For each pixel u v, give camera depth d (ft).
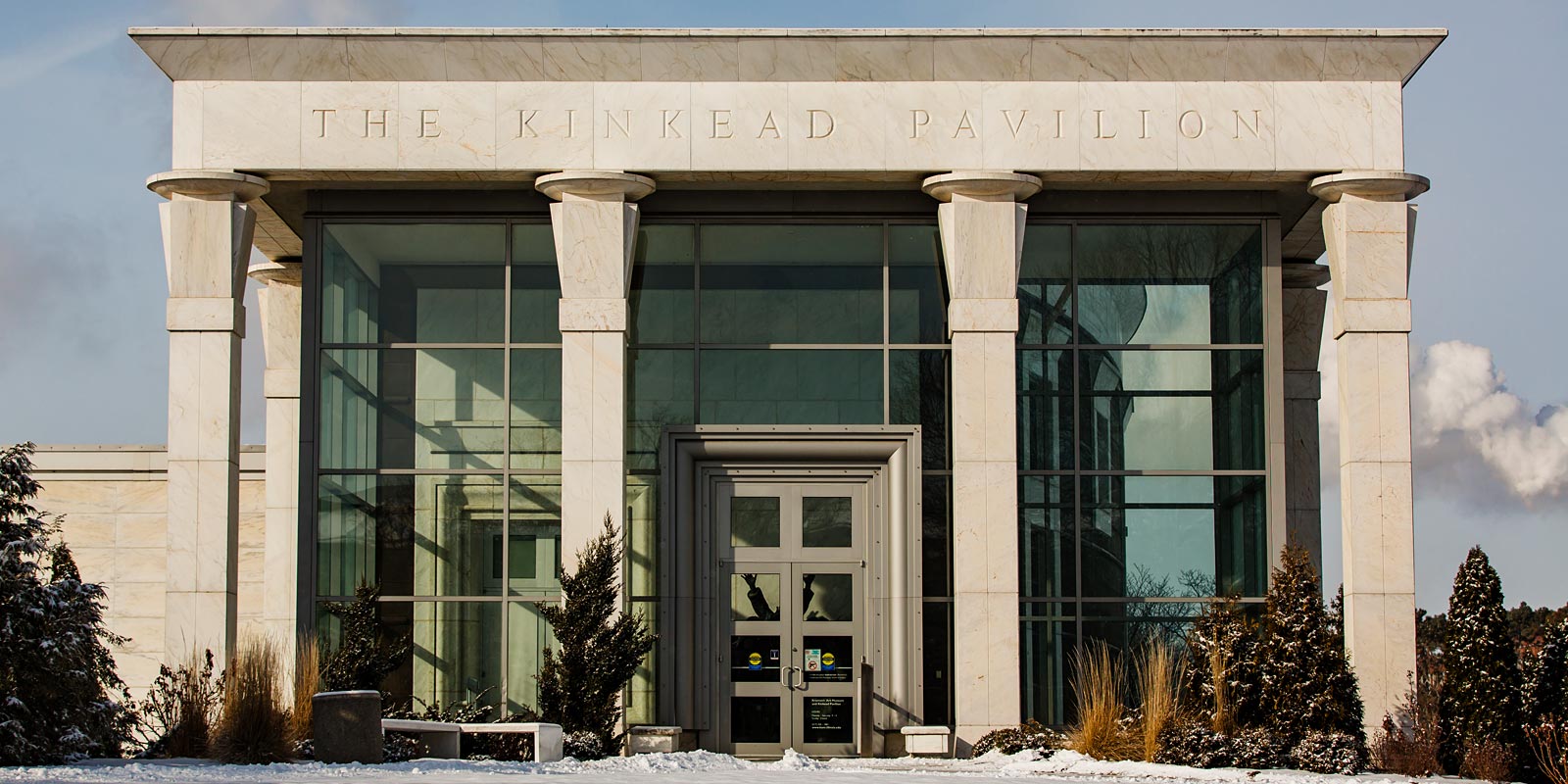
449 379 92.02
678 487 91.15
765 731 90.68
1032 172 89.15
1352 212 88.89
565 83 89.20
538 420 91.66
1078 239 93.30
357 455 91.66
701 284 92.79
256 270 107.76
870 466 92.02
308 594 90.12
